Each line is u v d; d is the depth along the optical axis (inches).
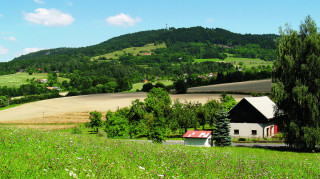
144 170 567.2
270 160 924.0
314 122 1685.5
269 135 2620.6
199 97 5477.4
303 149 1796.3
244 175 651.5
